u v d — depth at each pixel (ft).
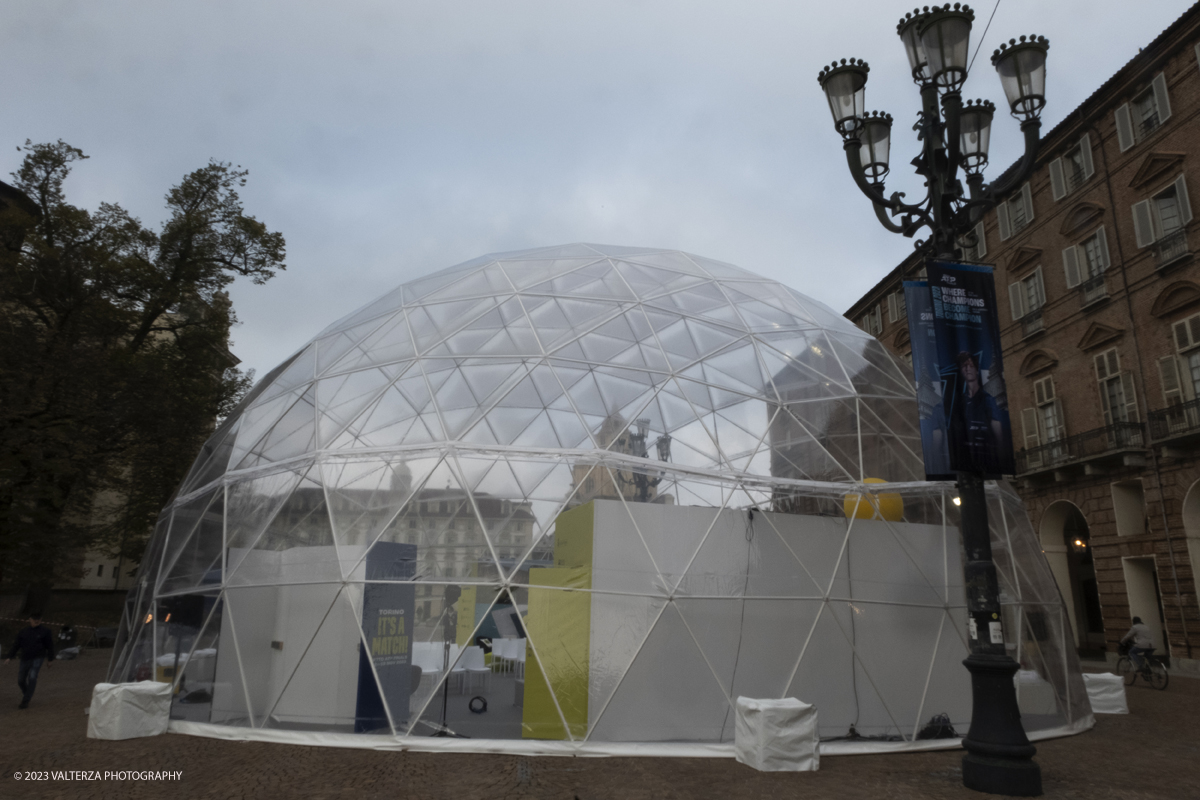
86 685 59.57
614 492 35.37
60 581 106.42
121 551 107.76
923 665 36.63
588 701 32.27
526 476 36.19
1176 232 77.15
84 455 83.35
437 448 37.19
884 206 31.76
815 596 35.63
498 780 26.73
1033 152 28.48
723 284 51.70
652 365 41.63
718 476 36.96
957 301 29.66
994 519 42.22
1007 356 103.40
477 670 33.19
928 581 38.11
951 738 35.40
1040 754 32.71
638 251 57.77
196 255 107.76
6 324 80.28
